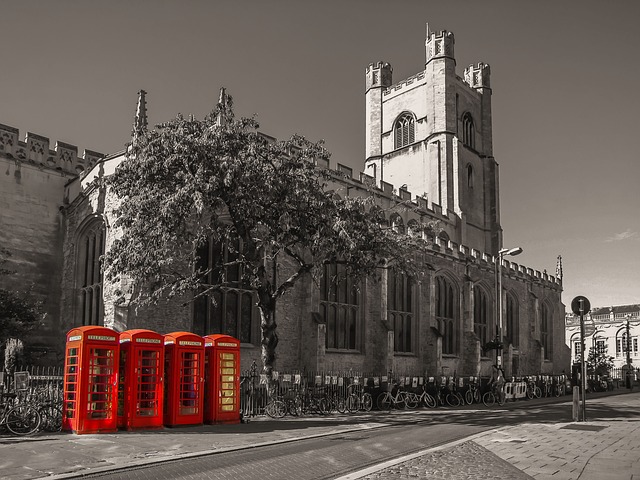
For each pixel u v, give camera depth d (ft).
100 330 55.57
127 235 73.31
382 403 91.45
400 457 42.32
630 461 39.70
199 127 73.67
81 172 110.42
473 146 219.20
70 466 38.17
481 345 156.46
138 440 50.55
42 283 108.06
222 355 65.87
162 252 72.02
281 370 101.91
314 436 55.36
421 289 135.23
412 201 174.81
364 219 77.10
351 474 34.32
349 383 89.66
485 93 226.99
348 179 154.10
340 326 117.19
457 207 198.18
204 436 53.98
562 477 33.78
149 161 69.87
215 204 70.33
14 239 106.32
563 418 75.77
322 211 71.97
